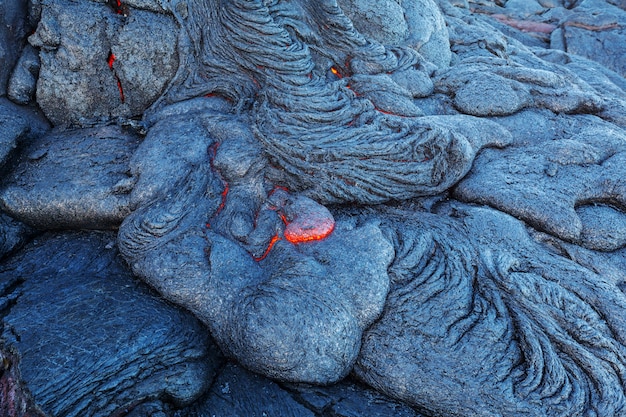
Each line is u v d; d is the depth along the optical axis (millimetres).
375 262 4266
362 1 6422
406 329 4059
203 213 4605
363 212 5039
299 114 5090
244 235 4488
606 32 10953
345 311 4020
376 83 5781
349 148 4926
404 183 5047
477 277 4395
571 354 3891
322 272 4145
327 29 5930
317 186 4922
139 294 4254
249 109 5387
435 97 6242
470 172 5328
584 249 4734
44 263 4609
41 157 5035
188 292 4164
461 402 3762
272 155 4961
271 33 5363
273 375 3951
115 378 3588
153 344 3816
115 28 5238
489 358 3852
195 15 5469
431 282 4246
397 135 5090
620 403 3678
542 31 11820
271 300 3930
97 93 5398
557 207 4805
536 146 5496
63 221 4863
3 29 5000
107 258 4691
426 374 3871
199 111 5398
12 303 4082
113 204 4742
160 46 5371
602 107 6336
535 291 4211
